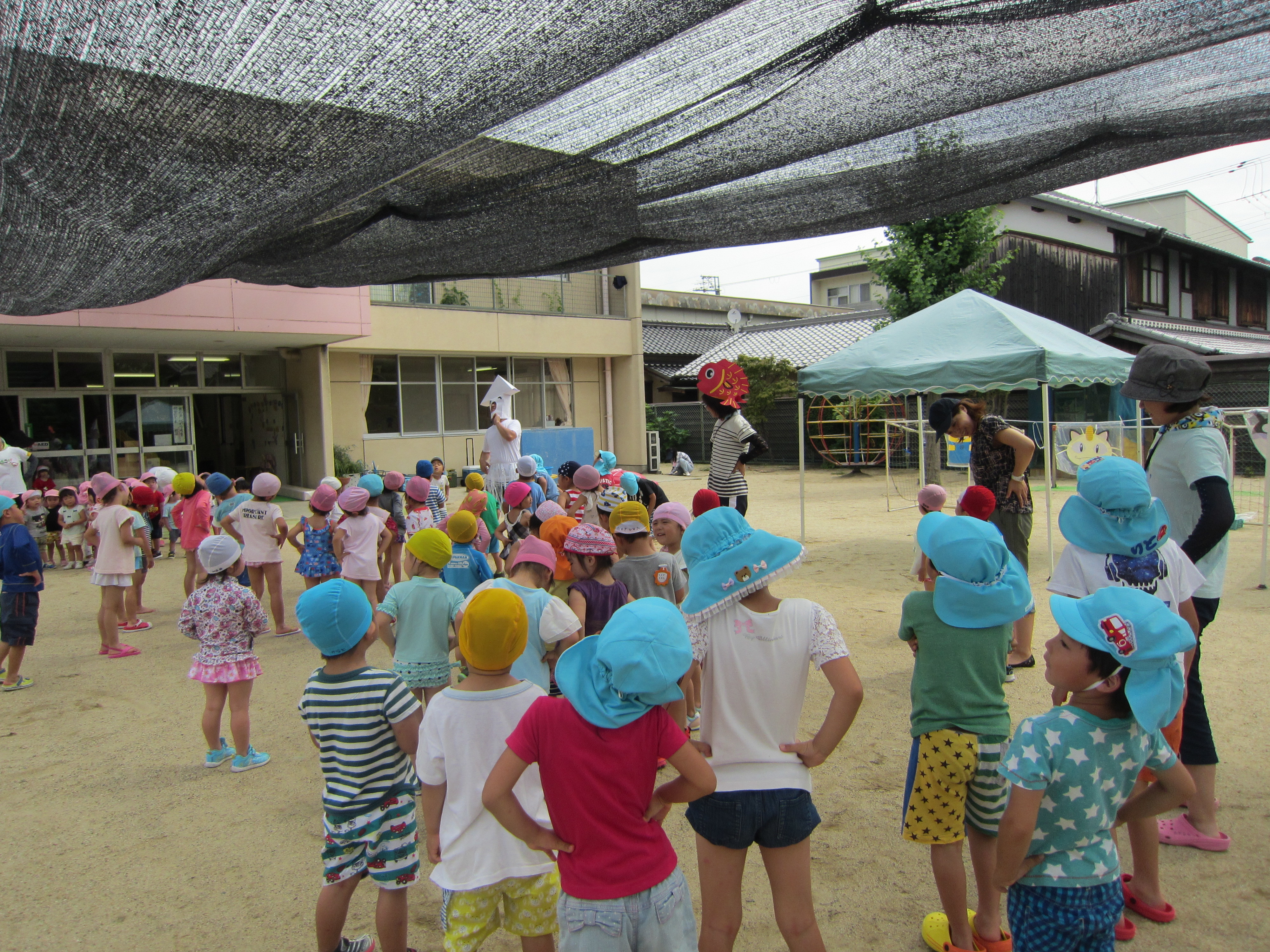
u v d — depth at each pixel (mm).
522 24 2520
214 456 19812
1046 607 7363
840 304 42062
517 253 5543
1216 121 4043
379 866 2682
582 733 2014
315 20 2471
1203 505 3156
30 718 5348
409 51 2646
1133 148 4363
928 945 2840
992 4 2875
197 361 17188
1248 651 5875
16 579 5895
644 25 2590
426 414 19750
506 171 4082
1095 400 16859
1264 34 3166
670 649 1971
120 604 7000
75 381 15820
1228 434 10562
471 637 2367
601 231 5090
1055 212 22750
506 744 2305
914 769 2750
